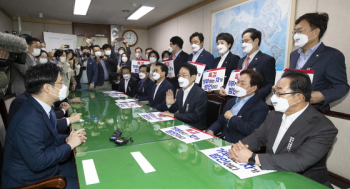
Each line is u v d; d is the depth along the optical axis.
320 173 1.13
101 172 0.93
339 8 2.37
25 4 5.10
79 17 6.53
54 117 1.33
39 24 6.81
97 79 4.29
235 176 0.92
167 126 1.64
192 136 1.41
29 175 1.13
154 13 5.96
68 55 3.14
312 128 1.06
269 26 3.24
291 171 0.98
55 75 1.17
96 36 7.59
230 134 1.80
